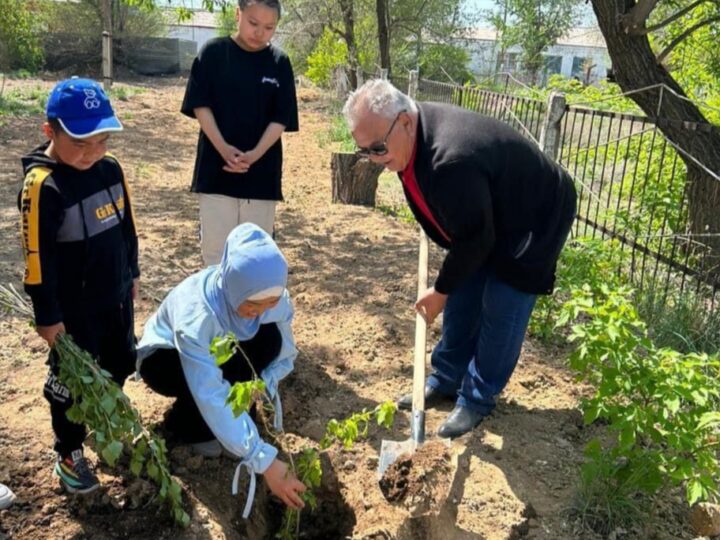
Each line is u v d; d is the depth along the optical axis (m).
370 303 4.83
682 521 2.87
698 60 8.34
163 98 18.22
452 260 2.83
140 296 4.67
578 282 4.33
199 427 2.90
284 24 22.67
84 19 27.06
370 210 7.81
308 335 4.27
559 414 3.58
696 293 5.00
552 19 37.12
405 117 2.66
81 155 2.24
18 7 23.30
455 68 27.16
